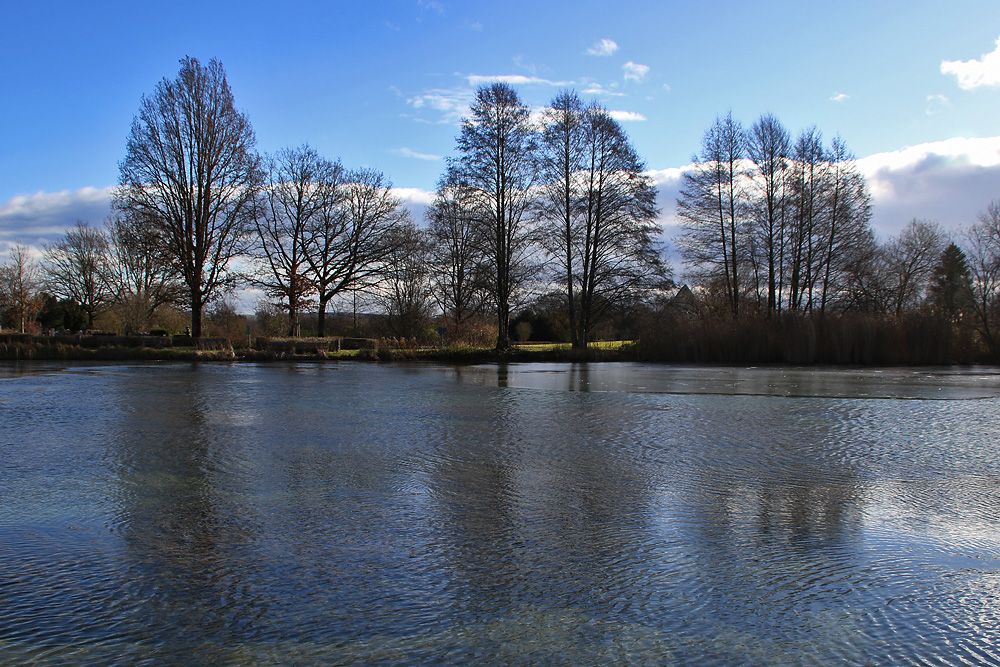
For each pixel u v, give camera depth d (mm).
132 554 6023
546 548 6195
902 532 6715
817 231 38125
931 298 43188
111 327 55719
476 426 12938
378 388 20109
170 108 35406
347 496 7895
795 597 5168
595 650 4344
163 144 35125
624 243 35281
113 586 5324
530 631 4594
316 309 44438
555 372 27516
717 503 7695
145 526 6797
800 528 6812
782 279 38906
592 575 5570
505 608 4949
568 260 36438
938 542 6430
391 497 7863
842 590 5301
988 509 7512
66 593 5191
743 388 20625
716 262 39188
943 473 9188
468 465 9531
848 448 10875
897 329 34281
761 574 5609
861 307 40438
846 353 34469
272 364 31141
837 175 37469
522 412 14914
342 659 4211
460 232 42250
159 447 10727
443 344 38844
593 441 11406
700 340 35688
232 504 7551
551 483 8555
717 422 13570
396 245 44469
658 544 6312
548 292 37406
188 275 36094
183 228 36094
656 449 10734
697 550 6164
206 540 6387
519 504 7602
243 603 5016
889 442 11422
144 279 52406
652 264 35156
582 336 37469
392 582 5410
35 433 11969
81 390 19016
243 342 35906
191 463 9586
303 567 5719
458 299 44750
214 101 36500
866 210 37250
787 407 15969
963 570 5723
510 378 24172
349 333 50125
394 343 36781
